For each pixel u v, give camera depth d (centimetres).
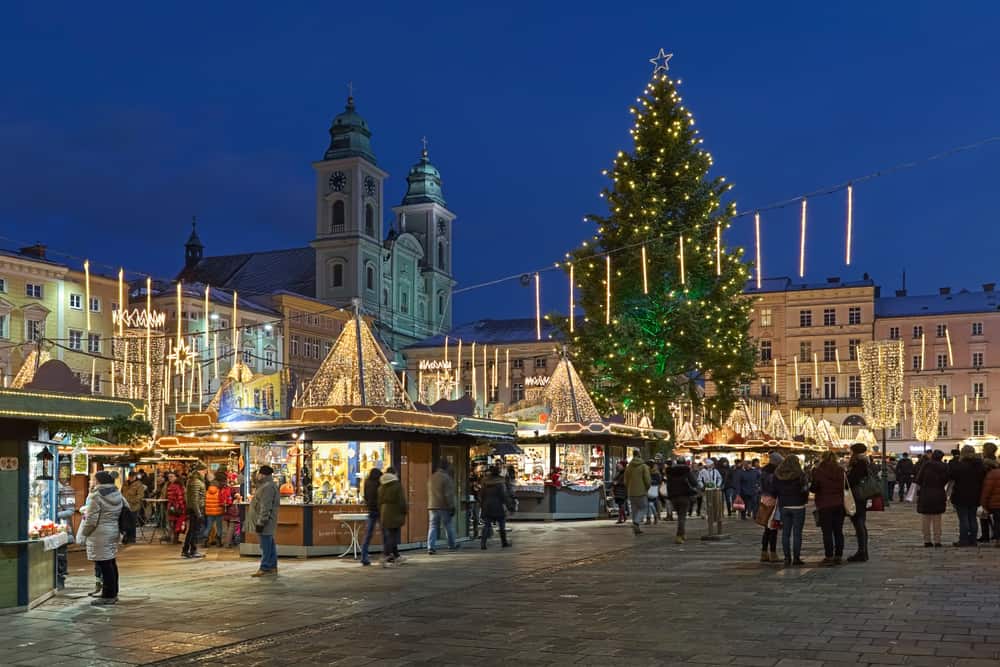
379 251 10625
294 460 1959
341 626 1073
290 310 8612
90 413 1282
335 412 1864
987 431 8425
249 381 2022
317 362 8981
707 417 4028
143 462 3077
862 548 1553
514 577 1476
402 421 1900
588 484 3105
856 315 8744
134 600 1286
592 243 3828
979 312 8525
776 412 4809
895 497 4388
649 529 2519
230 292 8206
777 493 1560
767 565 1545
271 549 1560
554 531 2484
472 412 2277
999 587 1239
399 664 872
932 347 8606
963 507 1797
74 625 1098
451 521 1944
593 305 3831
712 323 3759
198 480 2000
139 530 2770
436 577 1491
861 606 1105
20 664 905
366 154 10606
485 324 9912
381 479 1714
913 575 1366
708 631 977
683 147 3859
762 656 859
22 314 6197
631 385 3731
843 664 822
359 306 2128
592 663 852
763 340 8925
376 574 1549
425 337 11462
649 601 1185
